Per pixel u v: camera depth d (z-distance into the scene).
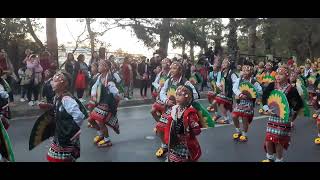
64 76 5.54
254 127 11.62
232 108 11.53
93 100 8.71
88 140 9.43
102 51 15.77
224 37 29.78
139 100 16.25
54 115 5.59
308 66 17.80
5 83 7.34
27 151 8.35
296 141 10.12
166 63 8.62
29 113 12.65
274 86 7.23
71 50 20.91
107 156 8.12
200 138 10.03
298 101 7.11
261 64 16.00
